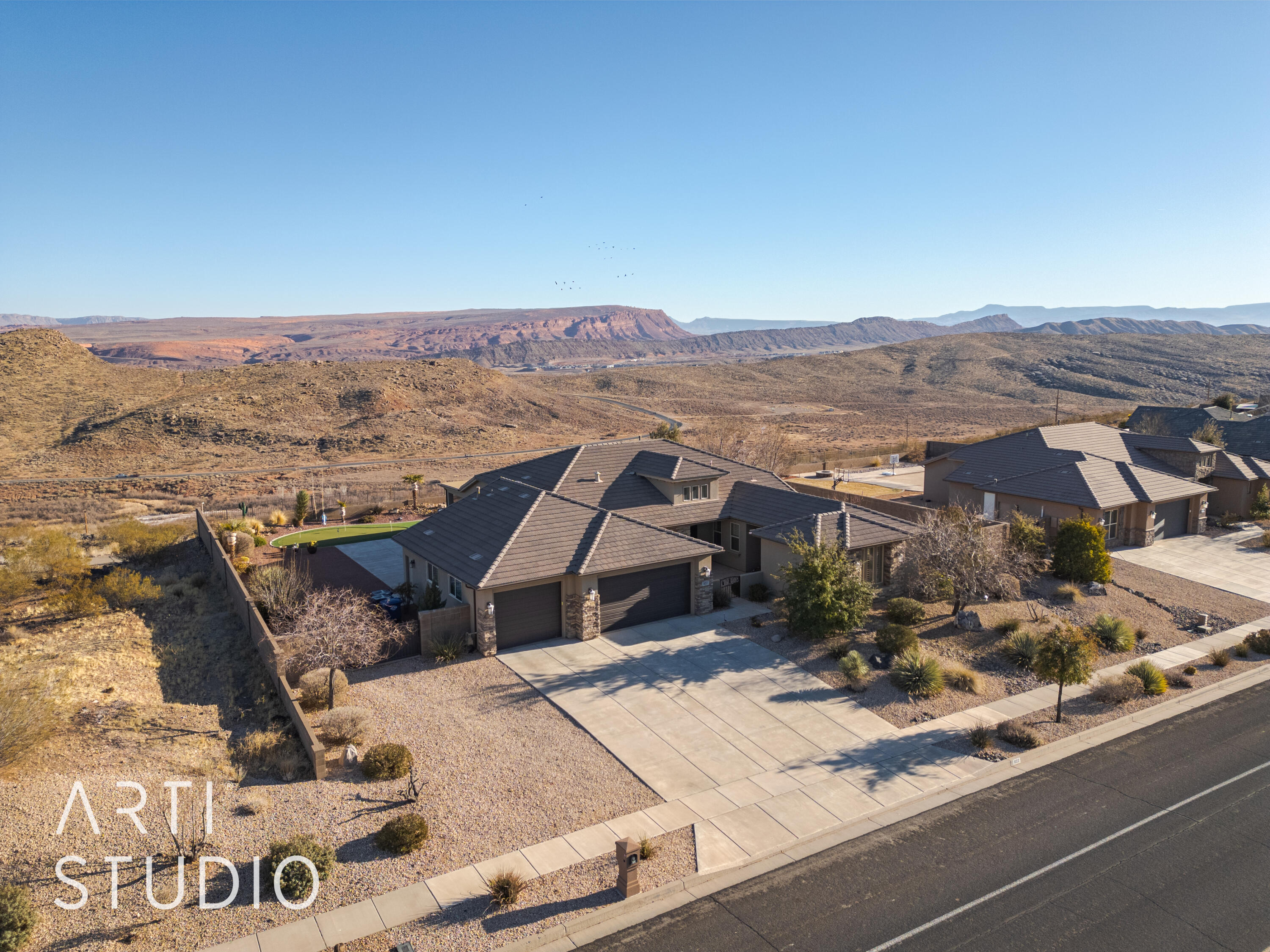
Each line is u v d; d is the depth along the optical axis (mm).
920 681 20594
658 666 22469
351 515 46969
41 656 21812
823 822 14891
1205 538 37438
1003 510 39188
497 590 23109
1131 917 12188
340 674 20406
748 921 12102
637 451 35500
